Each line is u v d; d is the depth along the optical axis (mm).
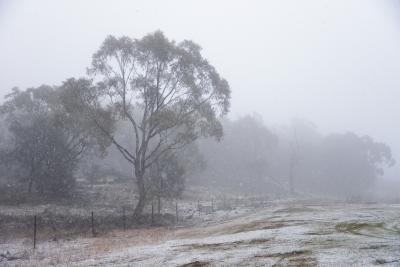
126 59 30609
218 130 32875
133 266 11172
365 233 13422
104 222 25703
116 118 32188
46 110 45219
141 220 27250
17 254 15547
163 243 15812
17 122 44344
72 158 43375
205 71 31906
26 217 25547
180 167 44438
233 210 32656
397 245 10797
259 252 11391
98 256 13570
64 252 15461
